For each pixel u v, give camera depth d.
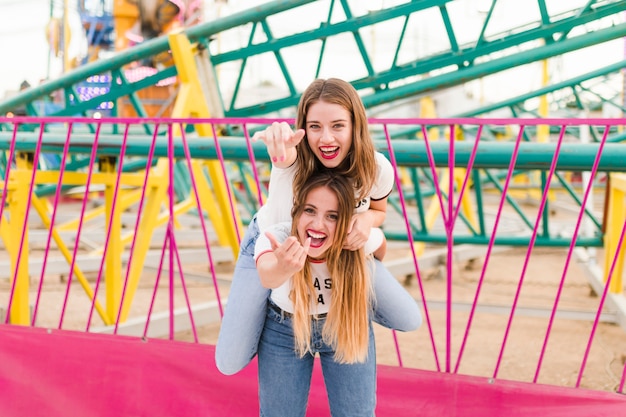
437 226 9.09
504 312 5.26
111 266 4.68
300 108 1.94
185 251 7.53
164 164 4.99
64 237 8.94
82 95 14.47
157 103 16.12
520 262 8.64
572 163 3.32
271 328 2.06
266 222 2.06
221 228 6.23
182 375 2.76
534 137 13.14
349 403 2.08
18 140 4.61
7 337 2.92
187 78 5.44
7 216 6.23
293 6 5.52
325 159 1.93
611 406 2.41
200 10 19.03
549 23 5.25
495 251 8.11
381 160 2.06
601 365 4.26
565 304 5.98
